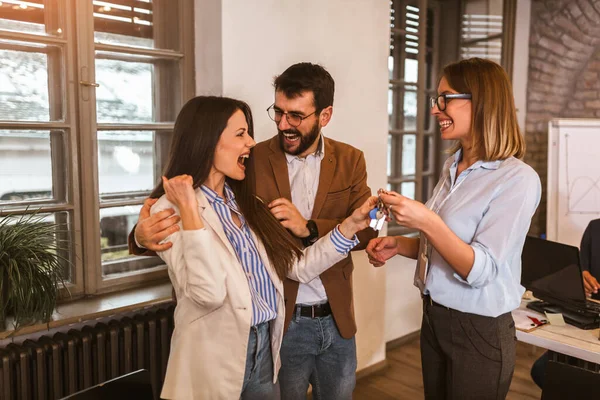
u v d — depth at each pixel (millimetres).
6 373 1979
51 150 2354
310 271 1716
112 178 2545
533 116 4781
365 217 1654
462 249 1467
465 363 1632
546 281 2402
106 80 2471
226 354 1449
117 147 2543
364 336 3354
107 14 2445
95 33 2420
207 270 1352
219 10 2455
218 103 1468
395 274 3727
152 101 2635
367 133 3232
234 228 1529
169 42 2637
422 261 1736
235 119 1465
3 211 2205
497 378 1617
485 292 1574
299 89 1759
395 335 3805
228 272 1431
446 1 4328
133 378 1395
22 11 2217
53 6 2283
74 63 2338
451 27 4328
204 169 1459
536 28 4664
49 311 2072
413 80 3994
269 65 2672
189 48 2645
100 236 2484
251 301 1463
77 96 2355
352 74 3096
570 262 2258
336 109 3023
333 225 1821
